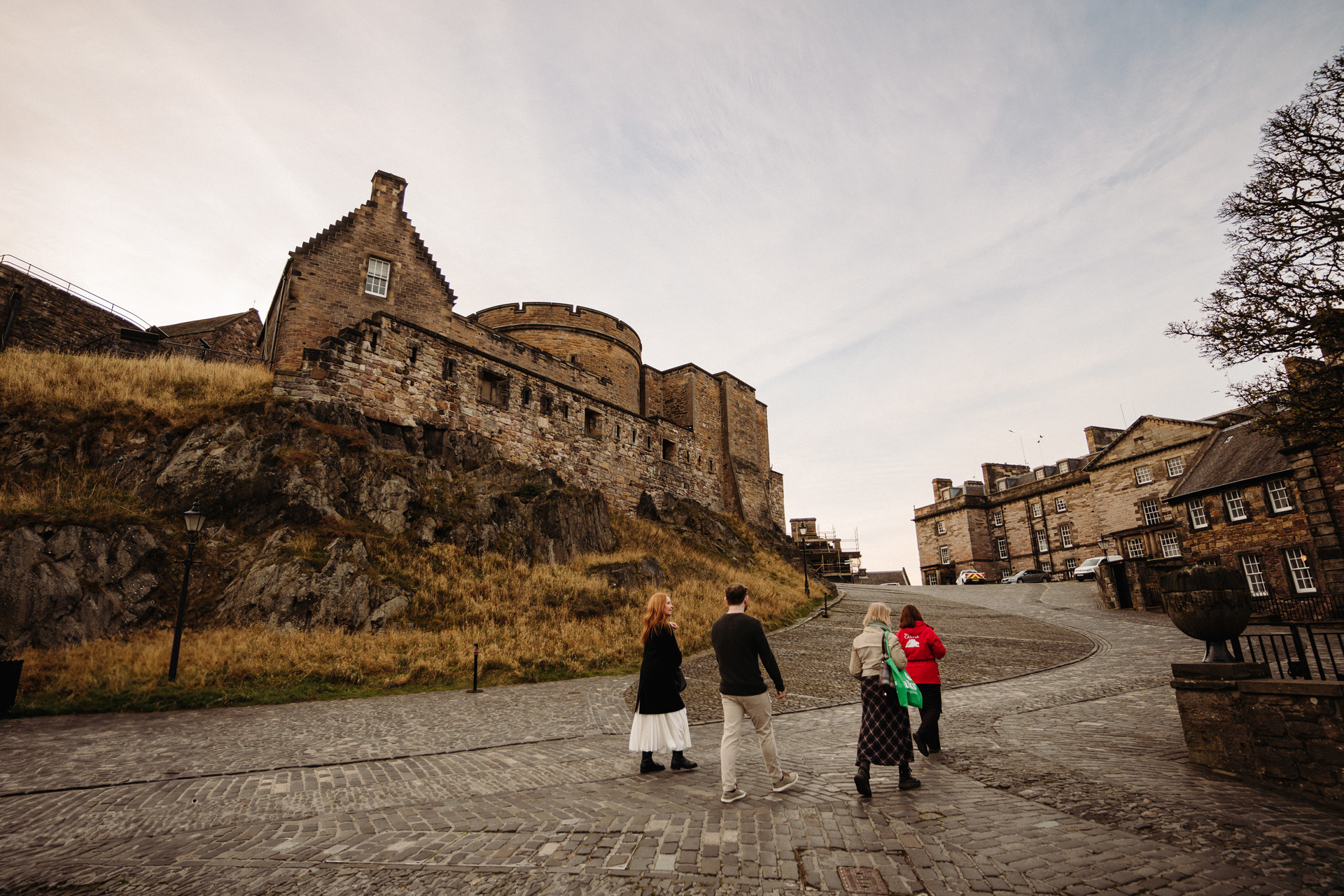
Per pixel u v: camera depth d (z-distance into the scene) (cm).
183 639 1194
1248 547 2273
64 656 1080
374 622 1363
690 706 1023
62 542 1215
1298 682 534
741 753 718
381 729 872
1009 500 4884
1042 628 2019
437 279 2302
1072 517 4372
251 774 666
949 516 5172
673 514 3078
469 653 1327
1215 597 612
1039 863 390
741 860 401
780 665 1398
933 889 359
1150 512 3688
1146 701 955
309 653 1201
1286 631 1858
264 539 1455
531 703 1051
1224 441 2583
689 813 491
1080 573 3562
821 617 2333
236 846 468
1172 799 507
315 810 552
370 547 1535
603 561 2028
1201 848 411
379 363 1984
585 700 1073
